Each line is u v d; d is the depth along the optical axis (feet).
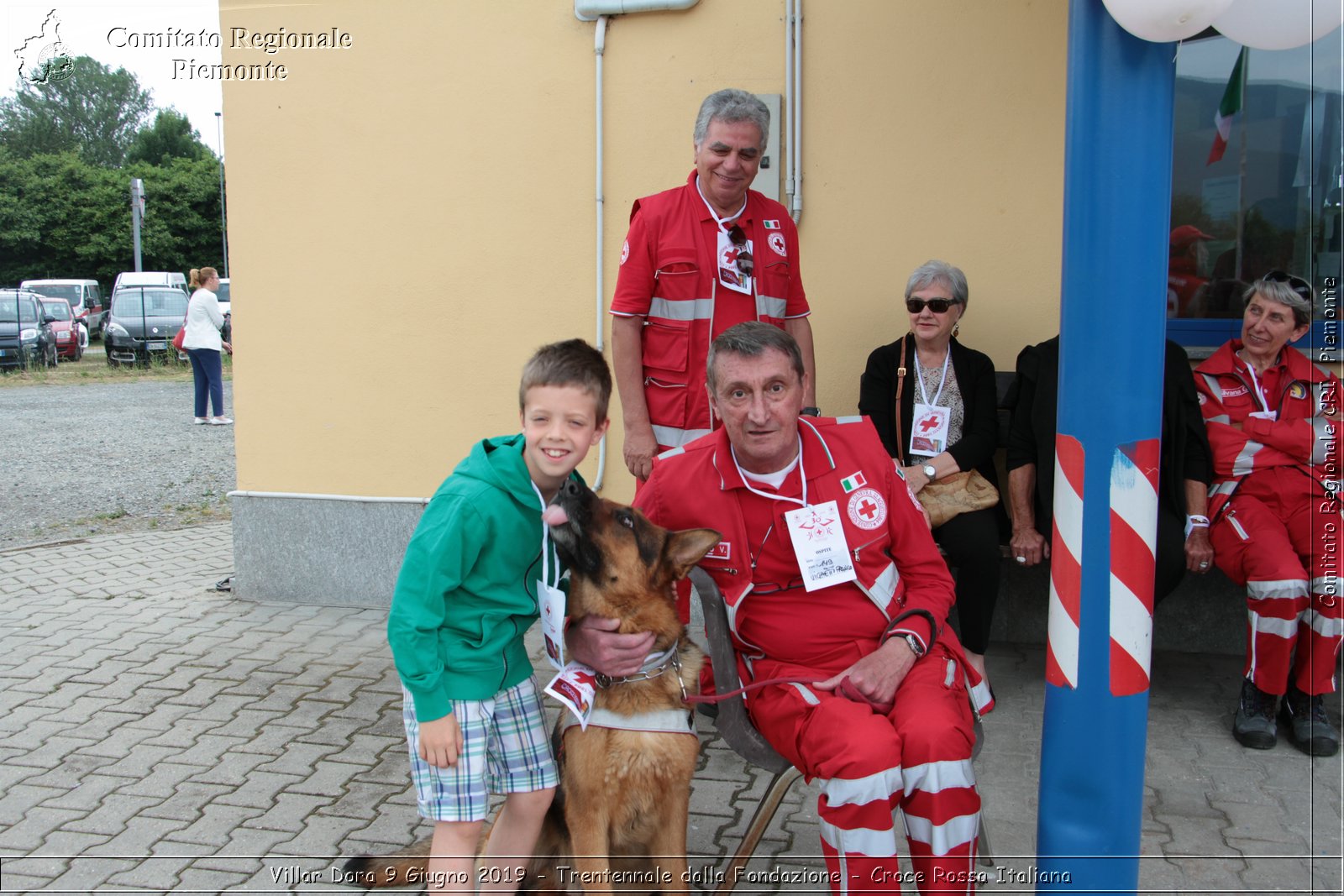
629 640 8.67
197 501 31.63
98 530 27.66
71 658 16.87
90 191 120.98
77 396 64.18
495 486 8.61
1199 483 13.70
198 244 124.98
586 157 17.66
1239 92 16.21
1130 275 8.00
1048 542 14.38
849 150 16.53
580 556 8.59
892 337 16.75
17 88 134.92
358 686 15.56
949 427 14.80
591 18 17.21
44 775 12.66
